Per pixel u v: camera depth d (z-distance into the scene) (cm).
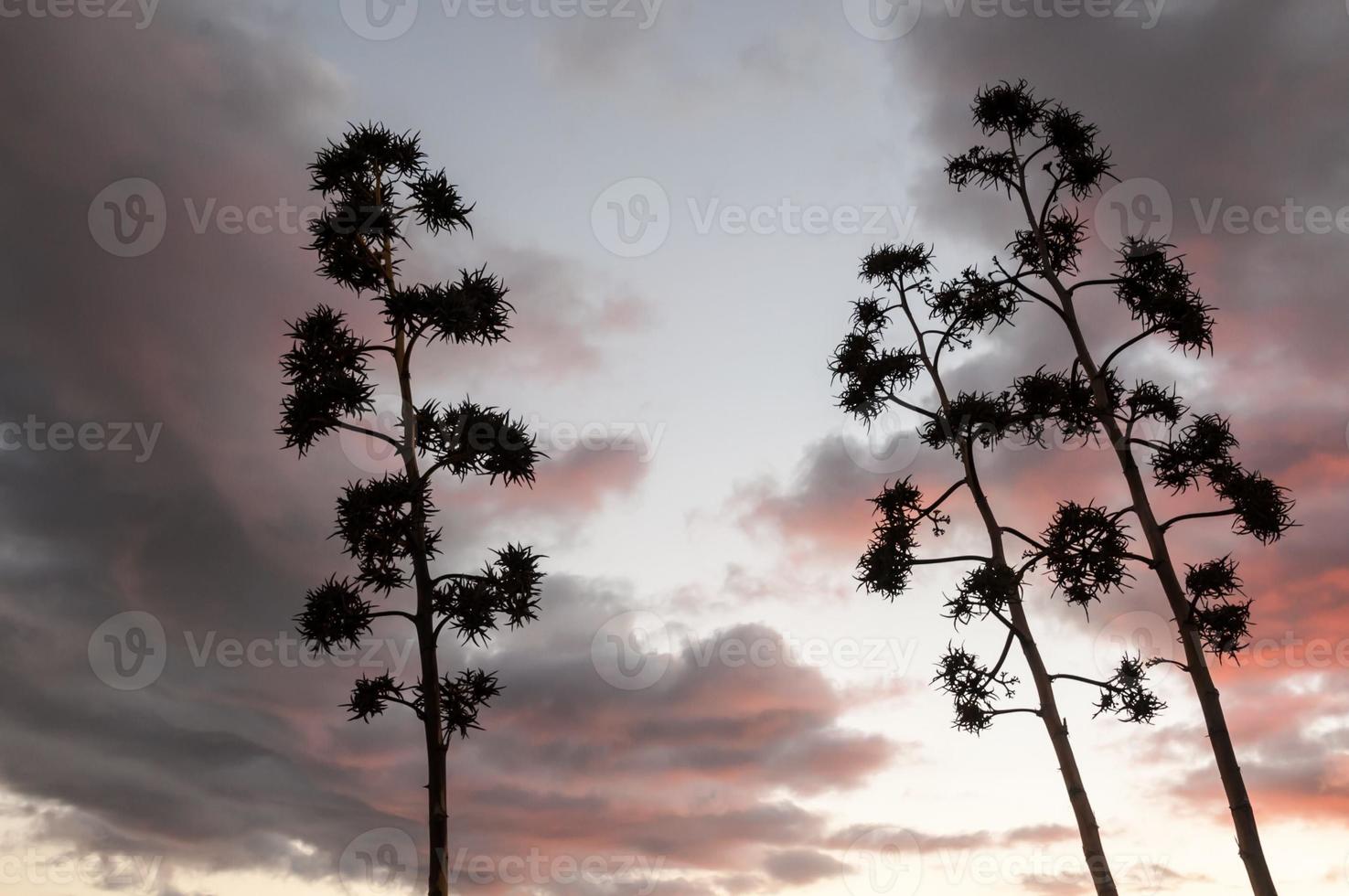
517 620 1426
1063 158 1886
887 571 1694
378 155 1612
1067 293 1788
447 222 1634
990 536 1673
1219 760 1491
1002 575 1608
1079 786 1495
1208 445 1625
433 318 1498
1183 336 1702
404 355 1524
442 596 1414
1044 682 1567
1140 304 1734
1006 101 1912
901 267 1925
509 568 1437
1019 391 1703
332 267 1588
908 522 1736
